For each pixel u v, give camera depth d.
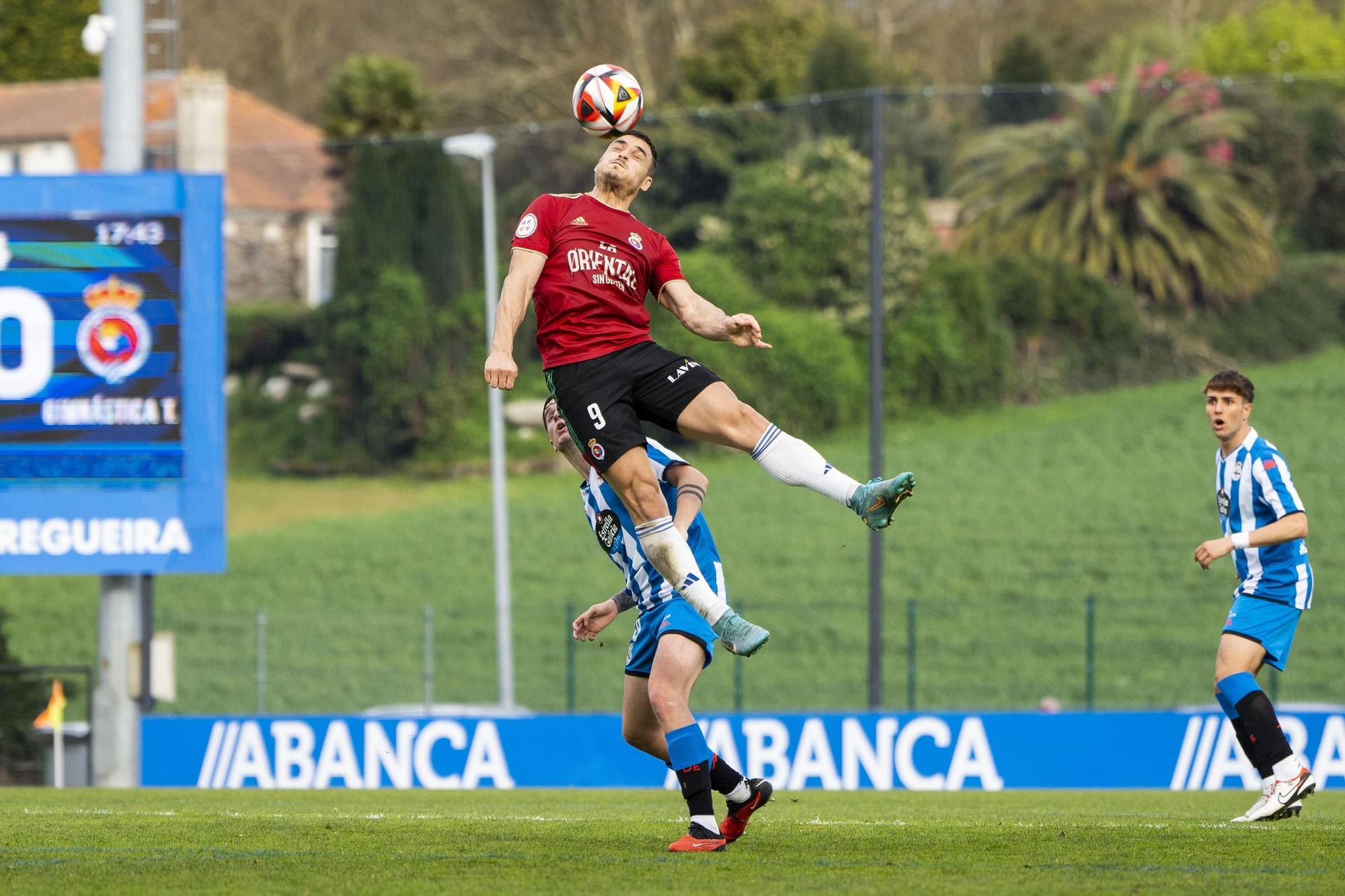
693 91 149.38
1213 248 141.12
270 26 183.12
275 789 49.16
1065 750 51.78
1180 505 127.62
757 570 122.56
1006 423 137.38
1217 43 154.62
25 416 53.81
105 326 54.03
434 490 136.50
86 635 116.56
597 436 20.45
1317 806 36.28
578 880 17.70
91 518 54.06
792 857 20.25
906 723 52.16
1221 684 28.28
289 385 143.50
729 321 21.11
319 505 136.00
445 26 174.25
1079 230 142.25
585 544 129.00
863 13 177.88
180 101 148.75
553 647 113.06
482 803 37.62
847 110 145.12
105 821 27.59
